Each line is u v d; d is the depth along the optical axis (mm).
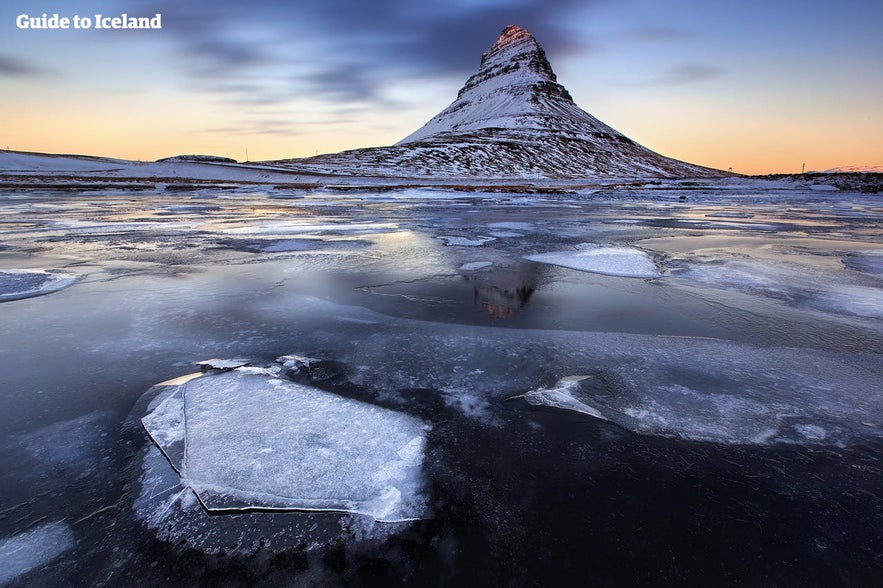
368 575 2004
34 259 8773
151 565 2051
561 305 6000
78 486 2533
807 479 2637
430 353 4387
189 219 16672
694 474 2678
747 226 14953
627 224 15422
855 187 45594
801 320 5387
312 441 2889
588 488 2559
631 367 4098
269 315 5465
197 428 2998
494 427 3146
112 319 5262
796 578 2012
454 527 2273
